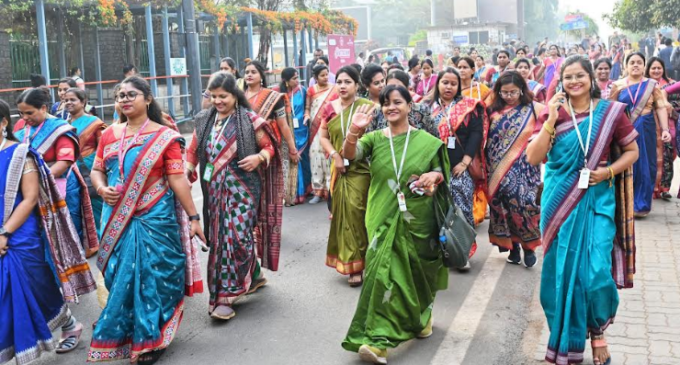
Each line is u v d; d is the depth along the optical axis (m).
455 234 4.82
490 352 4.84
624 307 5.49
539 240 6.70
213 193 5.50
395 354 4.82
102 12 17.48
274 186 5.89
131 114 4.83
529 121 6.61
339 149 6.70
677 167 12.00
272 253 5.97
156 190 4.84
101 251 4.82
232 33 26.84
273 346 5.09
